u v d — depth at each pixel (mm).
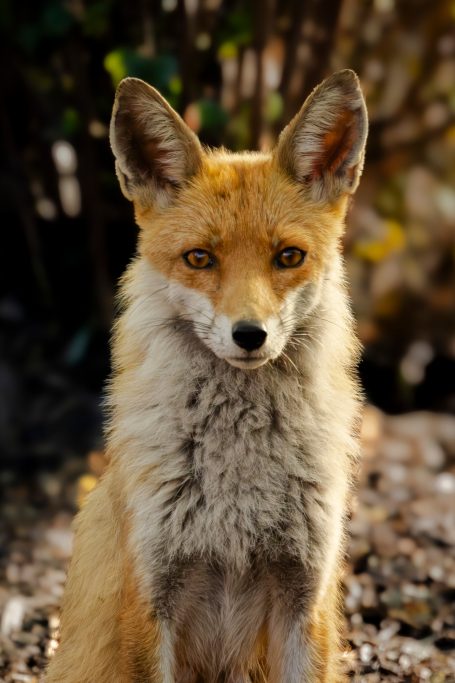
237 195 7488
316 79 14406
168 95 13023
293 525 7281
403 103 16484
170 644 7352
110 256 16109
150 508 7211
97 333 15961
